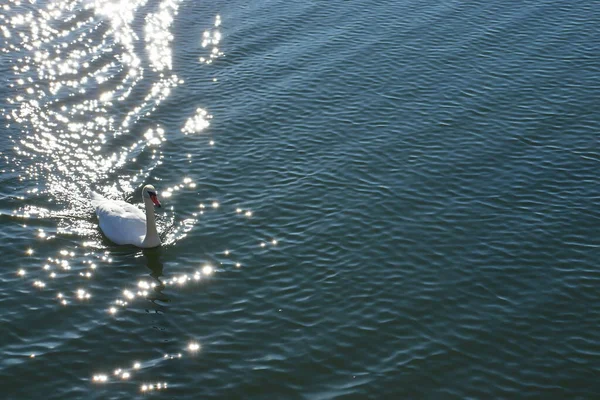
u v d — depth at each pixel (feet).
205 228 85.92
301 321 71.77
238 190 93.25
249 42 135.23
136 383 64.28
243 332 70.33
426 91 117.91
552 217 87.51
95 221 87.15
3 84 118.01
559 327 71.15
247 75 123.54
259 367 66.08
